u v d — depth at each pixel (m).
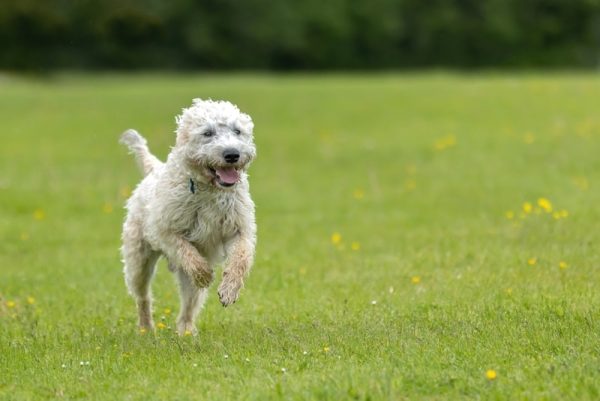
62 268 14.12
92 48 77.12
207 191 9.19
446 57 83.38
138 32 76.19
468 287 10.75
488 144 24.92
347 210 18.47
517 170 21.19
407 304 10.15
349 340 8.45
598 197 17.14
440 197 18.97
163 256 10.30
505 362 7.47
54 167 24.80
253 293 11.55
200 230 9.34
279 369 7.60
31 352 8.83
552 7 82.94
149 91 41.25
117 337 9.31
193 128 9.13
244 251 9.12
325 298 10.87
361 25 83.38
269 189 21.25
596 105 30.73
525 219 14.87
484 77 48.69
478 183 20.08
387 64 83.62
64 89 44.28
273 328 9.31
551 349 7.82
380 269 12.48
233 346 8.50
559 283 10.58
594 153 22.48
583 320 8.71
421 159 23.83
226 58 80.00
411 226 16.25
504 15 82.50
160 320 10.53
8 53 74.56
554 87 36.12
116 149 27.44
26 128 31.52
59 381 7.78
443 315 9.38
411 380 7.00
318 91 38.91
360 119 31.28
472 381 6.96
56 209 19.70
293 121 31.47
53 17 74.19
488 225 15.26
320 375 7.28
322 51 82.50
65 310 11.18
